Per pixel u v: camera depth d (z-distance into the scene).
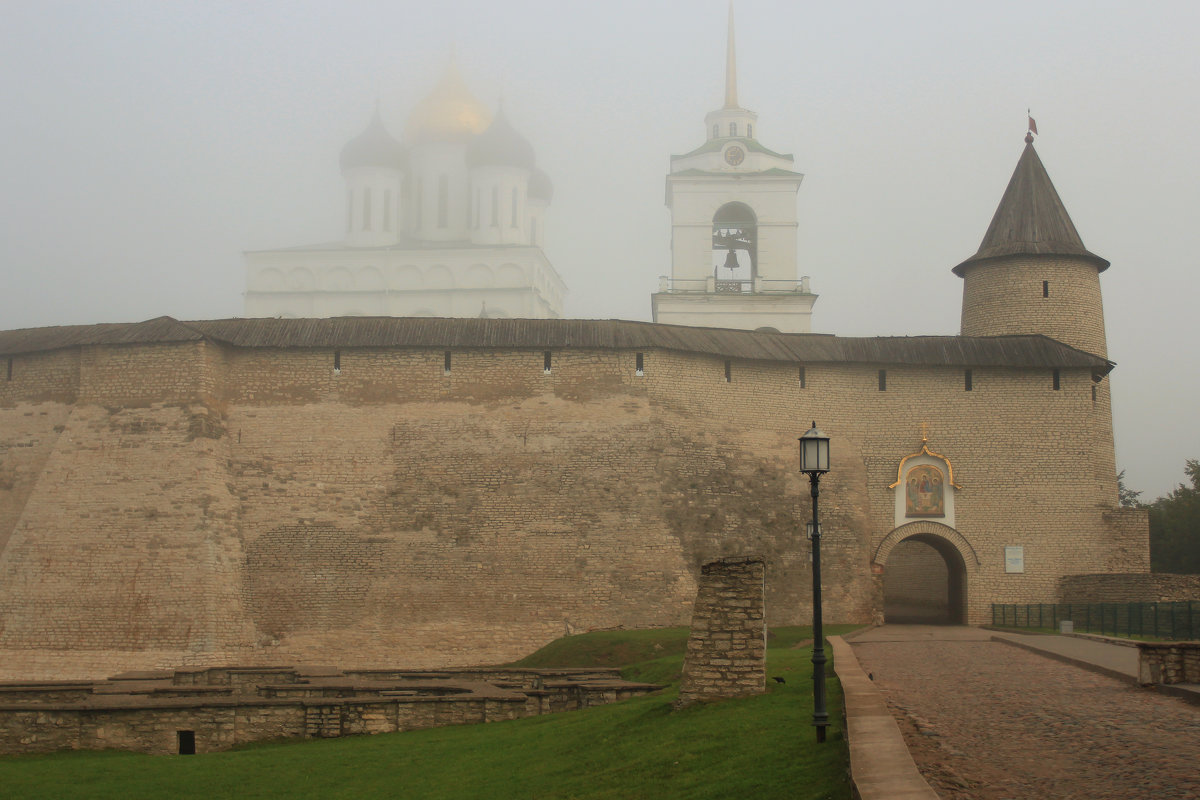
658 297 69.56
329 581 41.03
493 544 41.50
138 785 19.52
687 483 42.84
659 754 17.31
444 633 40.72
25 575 40.03
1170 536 64.19
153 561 39.53
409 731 24.12
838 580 44.25
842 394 46.03
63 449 41.28
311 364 42.88
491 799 17.20
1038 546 45.53
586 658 36.53
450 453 42.28
